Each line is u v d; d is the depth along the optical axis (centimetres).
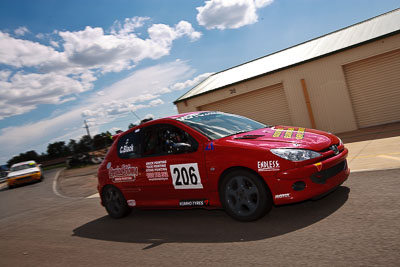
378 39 1155
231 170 394
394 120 1210
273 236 338
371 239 286
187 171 431
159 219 507
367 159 649
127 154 522
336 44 1322
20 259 441
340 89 1274
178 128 456
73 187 1302
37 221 693
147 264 332
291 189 355
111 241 442
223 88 1541
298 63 1330
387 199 380
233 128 464
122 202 545
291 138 397
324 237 311
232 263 294
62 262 393
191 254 335
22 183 1877
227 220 422
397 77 1175
